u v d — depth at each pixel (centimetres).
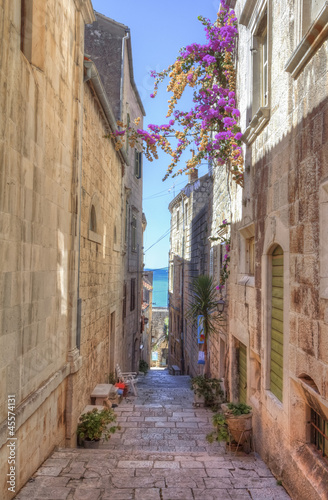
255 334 663
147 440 711
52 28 537
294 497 431
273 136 560
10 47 384
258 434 610
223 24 876
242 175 764
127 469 489
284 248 501
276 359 557
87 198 777
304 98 436
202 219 1502
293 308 465
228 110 801
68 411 624
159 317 4678
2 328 372
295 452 448
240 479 482
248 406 634
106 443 691
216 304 1013
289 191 486
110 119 959
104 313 1008
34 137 463
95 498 404
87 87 764
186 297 2056
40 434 491
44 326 514
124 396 1105
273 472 512
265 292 593
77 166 665
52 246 547
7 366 385
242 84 781
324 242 381
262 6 620
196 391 964
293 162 471
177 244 2553
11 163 390
